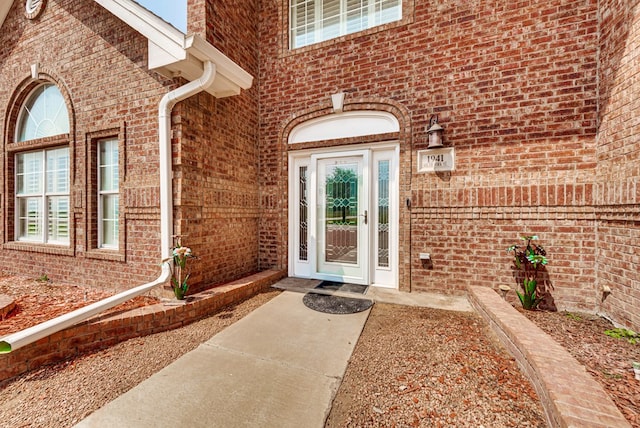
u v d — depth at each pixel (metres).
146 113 3.76
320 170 4.92
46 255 4.75
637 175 2.64
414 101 4.17
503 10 3.72
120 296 2.88
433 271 4.08
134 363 2.36
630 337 2.64
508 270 3.71
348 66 4.57
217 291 3.66
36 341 2.26
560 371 1.80
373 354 2.49
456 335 2.80
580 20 3.40
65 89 4.41
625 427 1.32
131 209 3.88
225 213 4.34
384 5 4.52
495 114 3.75
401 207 4.23
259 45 5.20
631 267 2.77
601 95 3.23
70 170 4.40
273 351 2.56
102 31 4.07
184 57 3.14
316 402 1.89
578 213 3.39
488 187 3.77
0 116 5.21
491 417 1.70
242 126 4.77
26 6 4.79
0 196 5.25
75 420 1.73
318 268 4.94
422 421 1.69
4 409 1.84
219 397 1.94
